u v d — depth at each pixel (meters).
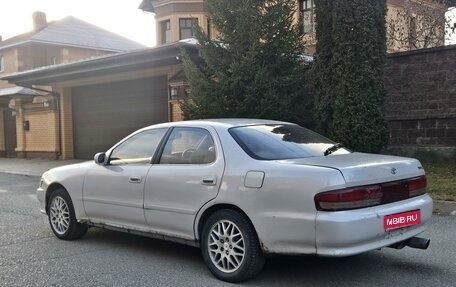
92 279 4.97
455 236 6.48
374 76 10.26
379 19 10.38
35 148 21.72
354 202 4.28
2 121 24.66
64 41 30.20
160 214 5.39
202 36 11.86
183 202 5.18
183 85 14.14
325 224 4.18
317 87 10.90
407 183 4.83
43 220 8.08
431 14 18.11
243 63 10.83
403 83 12.38
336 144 5.64
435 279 4.84
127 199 5.74
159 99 16.97
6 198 10.79
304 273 5.04
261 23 11.37
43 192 6.89
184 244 5.71
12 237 6.84
